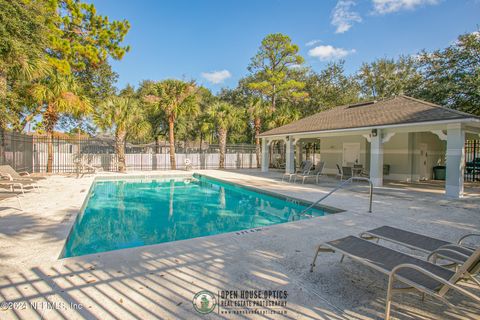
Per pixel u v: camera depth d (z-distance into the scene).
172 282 3.17
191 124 31.80
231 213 8.79
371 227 5.64
